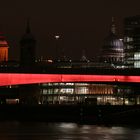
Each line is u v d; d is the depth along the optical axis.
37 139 176.25
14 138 178.38
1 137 180.50
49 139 176.88
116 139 179.38
